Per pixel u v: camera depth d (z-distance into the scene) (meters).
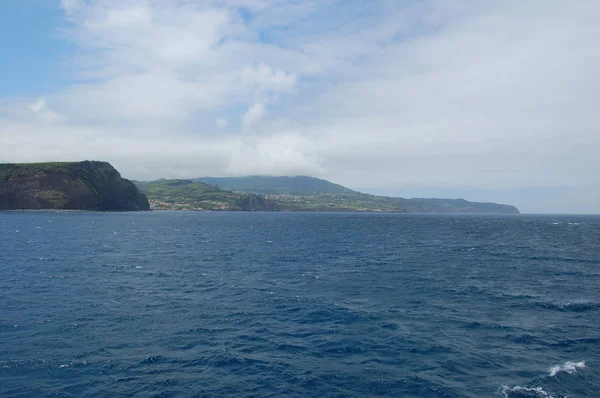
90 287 36.25
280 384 17.88
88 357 20.36
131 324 25.80
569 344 22.59
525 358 20.62
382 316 28.08
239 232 115.00
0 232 92.94
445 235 110.62
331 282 40.31
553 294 35.09
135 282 39.09
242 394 16.94
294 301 32.28
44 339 22.62
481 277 43.41
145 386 17.50
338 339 23.55
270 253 64.94
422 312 29.16
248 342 23.00
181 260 55.38
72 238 83.62
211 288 37.00
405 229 139.25
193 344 22.59
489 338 23.66
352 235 107.69
